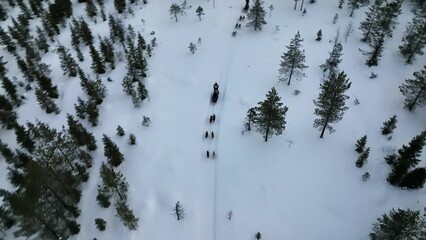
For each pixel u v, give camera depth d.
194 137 55.38
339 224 43.12
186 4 87.56
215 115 58.34
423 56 65.44
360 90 59.59
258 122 50.00
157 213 46.84
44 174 43.38
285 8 82.88
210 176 50.06
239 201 46.59
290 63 59.03
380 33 65.81
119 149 54.75
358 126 53.50
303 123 54.66
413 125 53.44
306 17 78.94
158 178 50.53
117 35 78.25
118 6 87.31
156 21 83.50
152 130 57.19
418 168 43.12
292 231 43.06
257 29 76.19
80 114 59.50
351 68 64.12
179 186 49.38
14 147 56.88
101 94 63.31
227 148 52.97
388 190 45.34
